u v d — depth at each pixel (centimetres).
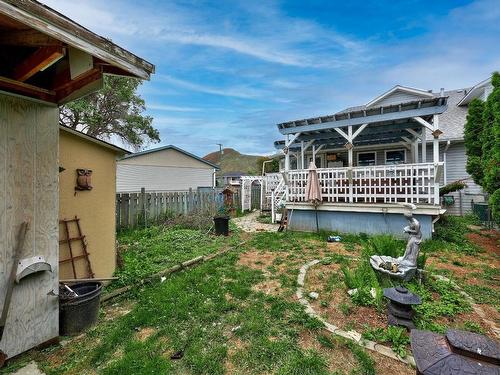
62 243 354
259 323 282
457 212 1073
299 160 1291
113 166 450
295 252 565
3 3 141
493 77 561
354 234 714
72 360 232
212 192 1170
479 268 459
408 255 376
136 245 614
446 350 138
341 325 281
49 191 253
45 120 251
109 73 249
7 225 223
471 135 764
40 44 194
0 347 219
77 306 271
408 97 1241
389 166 690
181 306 321
